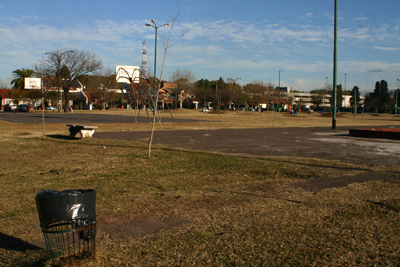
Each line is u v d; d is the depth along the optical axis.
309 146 15.63
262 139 18.75
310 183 7.98
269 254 4.16
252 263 3.93
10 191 7.07
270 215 5.59
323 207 6.04
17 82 82.31
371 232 4.88
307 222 5.27
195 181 8.16
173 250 4.26
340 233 4.83
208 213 5.71
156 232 4.86
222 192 7.09
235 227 5.05
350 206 6.09
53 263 3.76
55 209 3.56
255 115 69.44
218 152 13.18
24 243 4.45
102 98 90.75
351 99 143.50
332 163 10.63
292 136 20.88
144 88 33.91
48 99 80.19
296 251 4.25
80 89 101.44
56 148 13.73
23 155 11.95
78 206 3.66
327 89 133.88
